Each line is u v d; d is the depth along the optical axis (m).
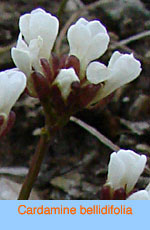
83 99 0.06
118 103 0.10
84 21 0.06
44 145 0.06
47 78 0.06
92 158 0.10
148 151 0.10
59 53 0.10
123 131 0.10
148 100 0.10
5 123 0.06
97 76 0.06
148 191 0.06
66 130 0.10
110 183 0.06
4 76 0.06
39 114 0.10
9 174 0.10
